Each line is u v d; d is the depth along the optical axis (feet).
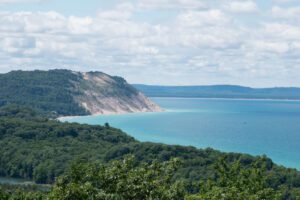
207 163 511.81
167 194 118.21
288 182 388.37
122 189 114.52
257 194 135.33
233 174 146.82
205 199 128.57
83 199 110.42
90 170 116.98
